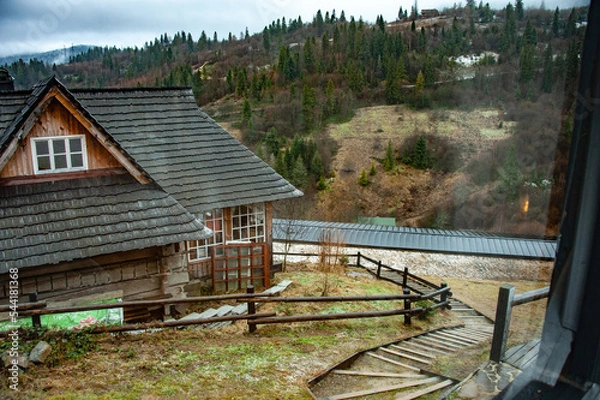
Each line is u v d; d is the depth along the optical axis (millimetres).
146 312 7551
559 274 1438
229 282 9703
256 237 10398
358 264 13242
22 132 6578
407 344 5617
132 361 4699
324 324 6617
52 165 7066
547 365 1504
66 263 6738
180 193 9164
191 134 10406
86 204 7129
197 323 5594
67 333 4992
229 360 4875
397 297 6707
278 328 6230
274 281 10273
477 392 1967
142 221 7367
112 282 7160
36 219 6656
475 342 4809
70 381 4148
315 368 4719
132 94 10227
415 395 3648
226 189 9750
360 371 4664
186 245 9117
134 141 9625
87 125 7086
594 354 1357
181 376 4395
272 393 4094
